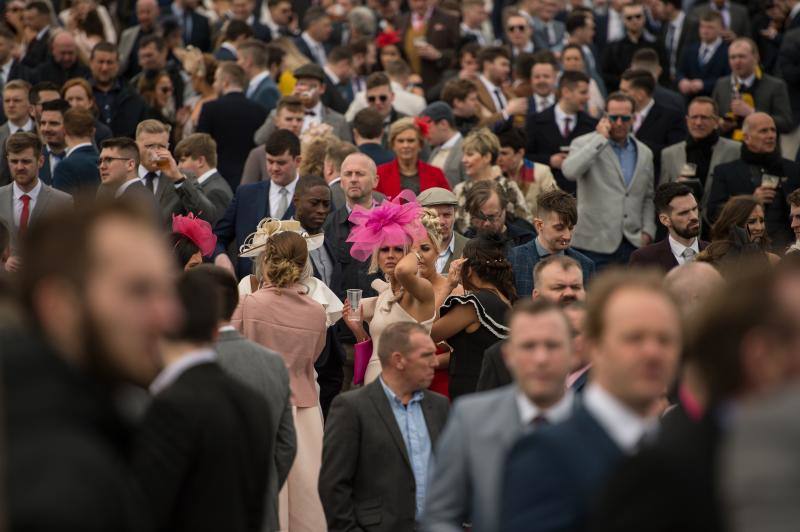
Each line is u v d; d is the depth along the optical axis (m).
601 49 45.16
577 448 8.66
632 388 8.93
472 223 24.27
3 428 6.58
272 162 25.22
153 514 9.24
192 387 9.81
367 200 23.73
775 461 6.40
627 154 28.53
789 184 28.22
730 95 35.47
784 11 42.41
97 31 39.78
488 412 11.48
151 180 24.97
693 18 40.19
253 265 23.22
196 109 34.59
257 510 10.12
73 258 7.00
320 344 18.55
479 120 33.91
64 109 28.72
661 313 9.02
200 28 44.22
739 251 19.03
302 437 18.17
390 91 33.22
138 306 7.12
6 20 42.19
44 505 6.24
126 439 7.43
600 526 7.61
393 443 15.26
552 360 11.08
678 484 7.40
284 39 39.50
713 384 7.51
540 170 29.22
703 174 30.06
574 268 16.41
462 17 46.22
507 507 8.73
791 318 7.25
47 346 6.91
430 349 15.41
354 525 15.07
